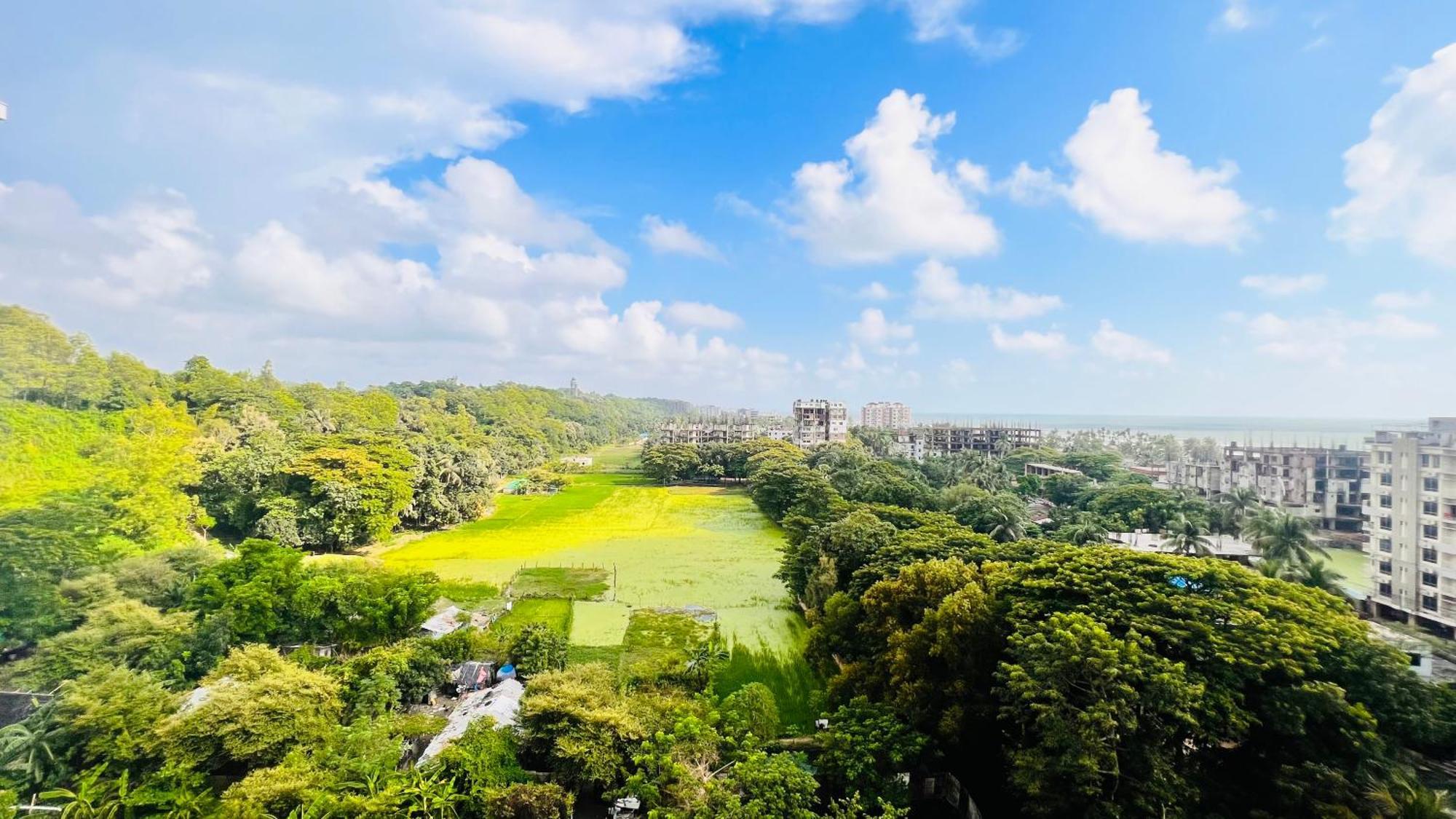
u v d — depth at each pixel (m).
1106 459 127.00
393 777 23.16
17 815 23.09
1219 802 22.11
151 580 39.34
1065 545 37.94
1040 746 22.52
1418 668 34.03
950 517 58.25
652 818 21.75
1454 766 22.48
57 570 37.94
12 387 64.94
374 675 31.47
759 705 29.12
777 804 21.23
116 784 23.61
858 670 30.81
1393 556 50.81
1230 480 94.75
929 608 30.67
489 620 46.47
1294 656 22.95
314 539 68.56
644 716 27.14
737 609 50.88
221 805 22.27
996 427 175.25
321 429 115.31
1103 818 20.77
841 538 48.59
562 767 25.11
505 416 194.62
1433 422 52.94
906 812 22.23
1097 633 22.69
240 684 27.62
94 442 57.06
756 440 144.25
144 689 27.22
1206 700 21.88
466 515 92.50
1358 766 21.06
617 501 112.31
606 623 47.44
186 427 79.12
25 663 30.64
